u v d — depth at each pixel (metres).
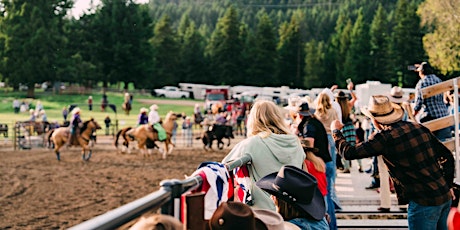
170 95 88.75
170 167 23.05
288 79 121.25
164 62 118.56
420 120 9.53
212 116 43.31
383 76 110.75
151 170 22.03
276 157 5.06
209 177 3.83
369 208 9.40
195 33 127.12
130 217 2.18
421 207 5.41
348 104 10.12
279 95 75.38
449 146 8.93
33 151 30.06
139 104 73.19
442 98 9.49
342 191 10.82
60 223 12.53
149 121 26.80
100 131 42.47
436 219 5.46
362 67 112.31
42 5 92.00
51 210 14.05
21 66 87.31
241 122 41.62
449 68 65.50
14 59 88.81
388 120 5.47
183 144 33.69
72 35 100.81
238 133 41.06
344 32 123.62
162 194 2.75
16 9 91.81
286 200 4.09
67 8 99.56
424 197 5.38
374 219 8.88
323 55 125.12
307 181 4.11
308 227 4.12
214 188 3.85
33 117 37.41
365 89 42.50
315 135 7.58
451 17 64.12
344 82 114.06
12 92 93.06
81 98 79.50
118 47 100.81
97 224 1.88
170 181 2.98
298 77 121.19
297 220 4.13
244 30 129.00
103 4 102.81
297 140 5.29
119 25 101.69
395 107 5.54
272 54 115.56
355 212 9.17
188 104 75.44
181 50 119.94
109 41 102.31
